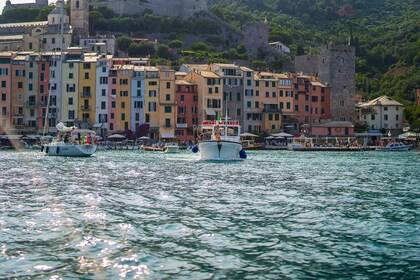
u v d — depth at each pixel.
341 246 21.78
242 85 157.00
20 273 17.61
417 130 157.88
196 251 20.72
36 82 150.75
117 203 33.19
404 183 47.16
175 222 26.58
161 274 17.69
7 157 89.56
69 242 21.88
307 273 18.08
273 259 19.72
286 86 162.62
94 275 17.47
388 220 27.53
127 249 20.83
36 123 150.25
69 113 150.12
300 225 26.08
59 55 151.00
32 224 25.62
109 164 72.56
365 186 44.38
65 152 93.94
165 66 163.50
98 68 150.25
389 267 18.84
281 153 121.38
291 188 42.44
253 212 29.91
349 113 172.88
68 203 32.97
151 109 151.00
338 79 171.88
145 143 146.88
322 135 158.62
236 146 83.81
